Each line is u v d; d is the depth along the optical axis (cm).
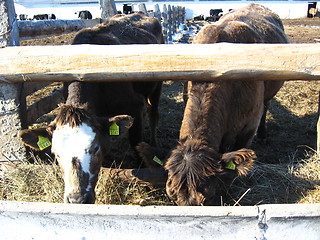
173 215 190
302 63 277
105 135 294
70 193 260
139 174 317
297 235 191
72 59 295
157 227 194
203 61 283
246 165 262
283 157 423
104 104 365
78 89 330
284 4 3381
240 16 437
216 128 301
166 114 564
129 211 193
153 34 534
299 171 338
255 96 354
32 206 199
